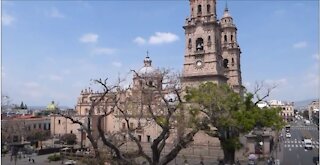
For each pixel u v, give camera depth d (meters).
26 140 100.81
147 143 83.75
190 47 81.31
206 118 52.75
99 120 30.08
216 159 67.38
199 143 77.25
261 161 66.94
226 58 103.88
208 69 78.56
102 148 33.47
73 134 102.75
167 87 37.97
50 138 112.19
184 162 60.56
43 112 158.12
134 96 41.75
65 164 61.81
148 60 98.25
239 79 104.12
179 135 34.78
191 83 79.69
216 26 80.69
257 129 69.81
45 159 76.12
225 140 53.75
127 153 31.88
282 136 122.12
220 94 53.75
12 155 79.06
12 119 98.75
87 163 31.97
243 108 54.81
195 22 81.12
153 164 31.06
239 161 62.81
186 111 51.12
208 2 81.12
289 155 76.56
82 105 108.06
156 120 33.09
